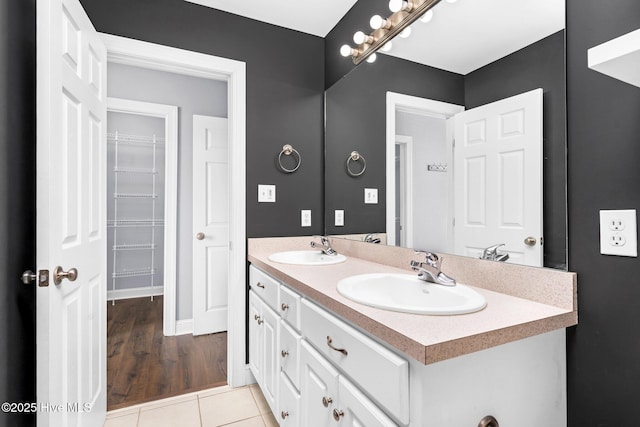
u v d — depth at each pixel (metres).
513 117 1.14
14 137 1.15
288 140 2.27
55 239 1.09
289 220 2.26
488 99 1.22
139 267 4.25
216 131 3.06
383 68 1.78
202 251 2.98
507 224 1.15
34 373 1.26
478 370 0.81
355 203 2.02
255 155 2.17
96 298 1.57
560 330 0.97
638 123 0.84
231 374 2.09
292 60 2.30
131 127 4.14
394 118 1.70
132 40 1.84
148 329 3.09
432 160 1.47
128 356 2.51
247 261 2.14
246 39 2.15
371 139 1.88
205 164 3.01
